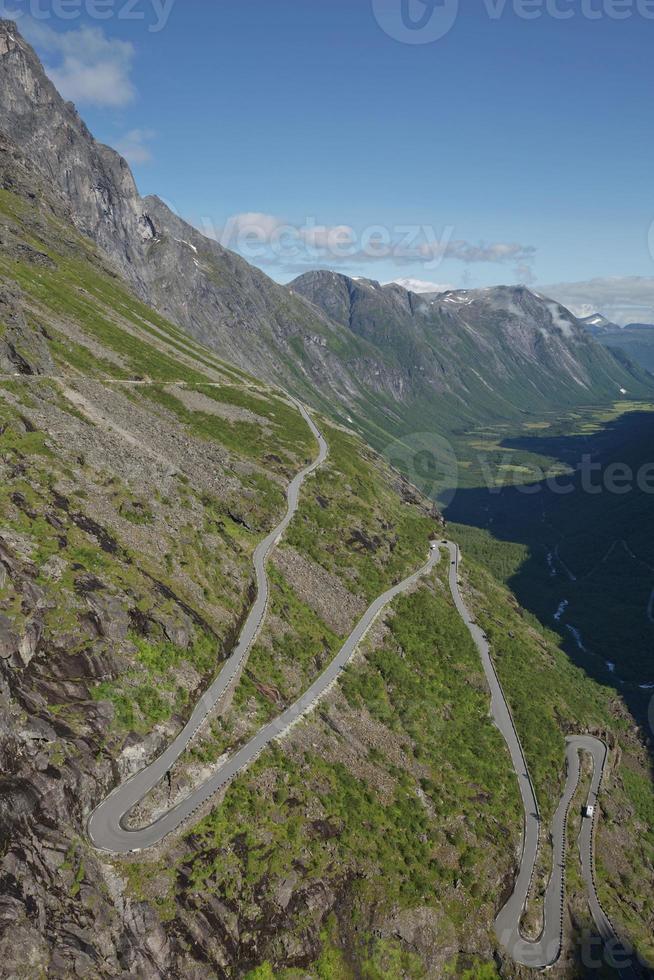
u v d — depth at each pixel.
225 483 127.50
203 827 62.59
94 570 74.75
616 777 116.25
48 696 59.78
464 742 102.50
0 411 92.50
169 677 72.62
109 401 131.25
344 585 122.75
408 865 76.38
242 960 57.62
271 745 76.38
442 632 126.12
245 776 70.19
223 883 59.72
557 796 103.62
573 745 118.00
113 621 70.44
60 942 46.72
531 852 90.88
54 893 48.69
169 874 56.91
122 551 82.50
